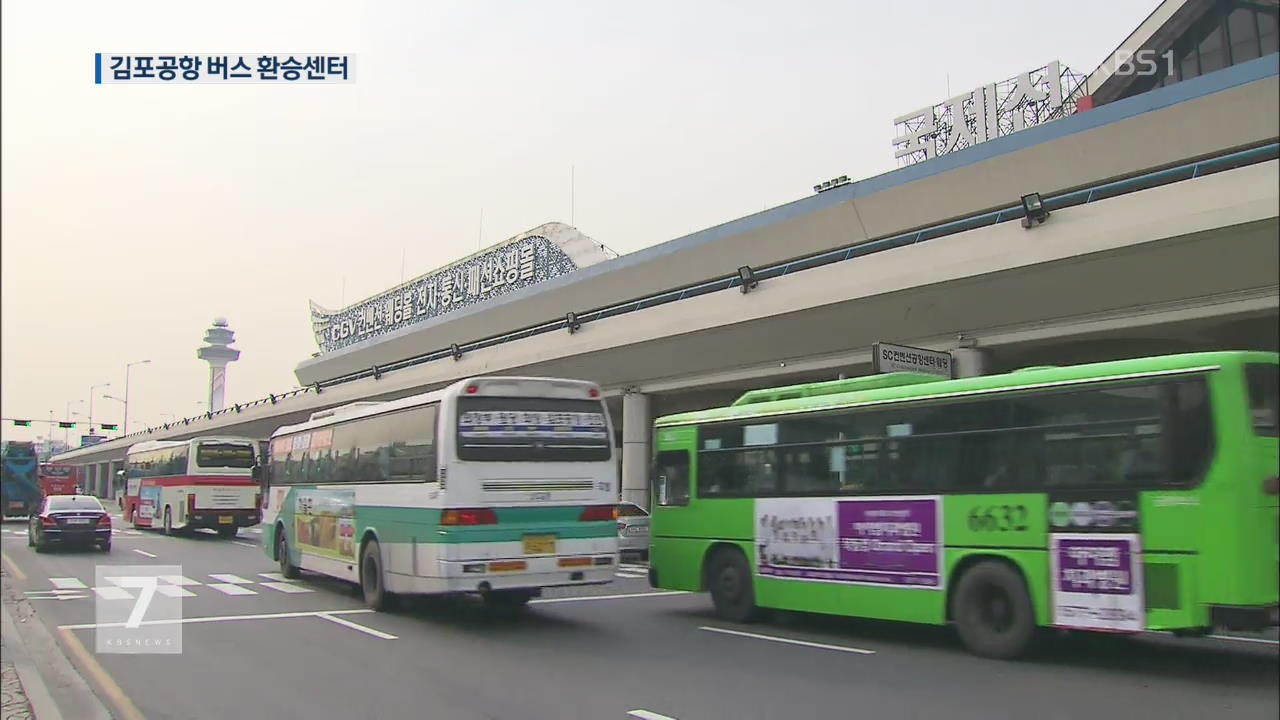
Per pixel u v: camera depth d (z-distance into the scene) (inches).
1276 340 735.1
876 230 959.6
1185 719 264.1
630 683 319.6
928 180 892.0
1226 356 311.6
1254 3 1057.5
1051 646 391.5
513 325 1561.3
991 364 835.4
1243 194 589.6
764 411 466.0
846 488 418.9
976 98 1104.2
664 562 509.7
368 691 308.2
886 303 819.4
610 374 1205.7
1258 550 300.4
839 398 429.7
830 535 422.6
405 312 2191.2
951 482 378.9
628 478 1181.7
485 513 437.4
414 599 527.8
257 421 2409.0
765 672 338.3
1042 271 705.6
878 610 398.9
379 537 496.7
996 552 360.2
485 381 449.7
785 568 442.3
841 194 972.6
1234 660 358.6
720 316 959.0
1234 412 306.0
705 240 1131.3
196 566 776.3
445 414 441.4
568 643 405.1
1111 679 321.7
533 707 285.0
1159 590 315.0
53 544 900.6
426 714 276.8
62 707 288.0
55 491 1994.3
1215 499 305.1
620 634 431.8
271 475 709.9
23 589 611.2
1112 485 330.0
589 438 474.3
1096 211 671.8
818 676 330.6
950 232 797.9
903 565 391.2
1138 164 756.0
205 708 286.2
